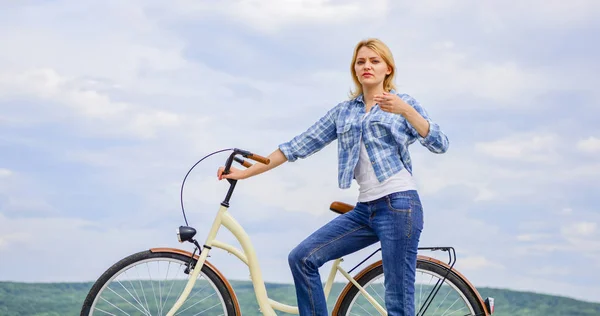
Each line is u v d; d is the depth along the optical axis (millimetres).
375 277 2666
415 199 2330
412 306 2354
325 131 2545
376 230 2363
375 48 2414
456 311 2773
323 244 2449
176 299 2613
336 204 2574
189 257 2568
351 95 2537
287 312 2570
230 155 2537
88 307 2521
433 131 2260
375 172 2334
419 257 2684
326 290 2660
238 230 2551
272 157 2598
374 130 2352
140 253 2555
